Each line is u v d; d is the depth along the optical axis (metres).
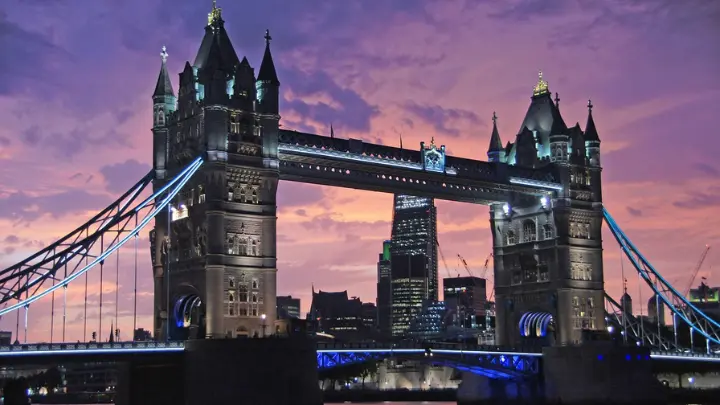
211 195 143.38
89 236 138.38
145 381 141.75
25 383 155.62
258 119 149.38
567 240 188.88
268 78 150.88
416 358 163.62
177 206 150.38
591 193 194.50
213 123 144.25
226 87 147.75
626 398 176.12
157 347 133.12
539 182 186.00
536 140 195.38
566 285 187.12
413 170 167.50
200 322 143.00
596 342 177.62
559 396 178.75
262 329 144.88
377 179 165.88
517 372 179.50
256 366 131.12
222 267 142.12
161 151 153.00
